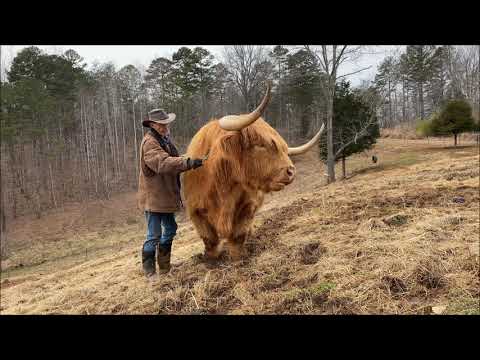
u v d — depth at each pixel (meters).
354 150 21.92
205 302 3.68
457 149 24.45
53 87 40.50
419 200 6.53
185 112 43.44
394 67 54.03
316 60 20.67
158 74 49.06
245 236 4.83
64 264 15.83
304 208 7.45
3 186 33.72
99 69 47.72
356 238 4.71
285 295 3.42
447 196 6.57
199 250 6.10
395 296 3.10
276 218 7.02
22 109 31.33
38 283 9.52
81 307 4.32
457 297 2.92
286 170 4.07
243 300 3.53
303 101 44.50
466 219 5.00
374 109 22.25
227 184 4.25
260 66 34.09
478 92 46.12
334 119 21.67
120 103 48.16
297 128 50.78
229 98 43.53
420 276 3.28
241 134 4.10
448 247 3.92
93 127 45.47
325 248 4.51
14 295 8.23
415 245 4.07
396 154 27.53
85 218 29.12
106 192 36.00
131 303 4.06
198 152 4.58
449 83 55.66
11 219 29.91
